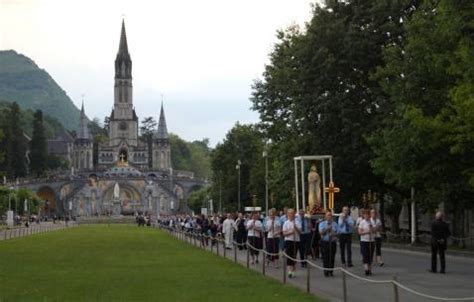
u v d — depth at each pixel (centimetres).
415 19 4641
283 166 6806
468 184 4481
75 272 3441
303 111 5806
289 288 2664
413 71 4566
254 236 4009
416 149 4566
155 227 13862
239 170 11662
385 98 5491
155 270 3550
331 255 3234
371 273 3328
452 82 4425
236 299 2330
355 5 5784
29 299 2377
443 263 3291
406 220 8050
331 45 5656
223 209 13550
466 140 3941
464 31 3688
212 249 5419
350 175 5938
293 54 5947
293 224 3216
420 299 2334
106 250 5419
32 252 5125
